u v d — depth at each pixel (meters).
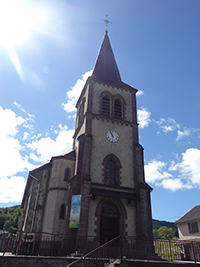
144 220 22.19
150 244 21.02
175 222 39.31
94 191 21.98
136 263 12.27
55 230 22.97
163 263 12.62
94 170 23.98
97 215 21.50
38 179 27.66
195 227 35.38
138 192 23.81
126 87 31.30
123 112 29.44
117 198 23.09
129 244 20.98
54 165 26.95
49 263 13.41
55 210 23.97
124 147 26.88
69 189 22.56
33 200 27.02
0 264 12.60
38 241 22.33
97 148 25.39
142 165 25.92
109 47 39.25
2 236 22.89
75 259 13.80
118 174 24.95
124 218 22.48
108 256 18.75
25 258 13.09
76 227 19.73
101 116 27.55
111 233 24.80
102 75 32.94
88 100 28.14
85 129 26.00
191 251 24.84
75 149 30.02
